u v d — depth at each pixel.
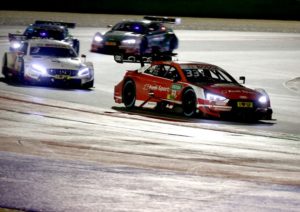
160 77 46.75
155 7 162.88
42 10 146.25
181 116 45.03
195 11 164.88
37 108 43.28
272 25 151.00
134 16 142.88
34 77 56.09
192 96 44.38
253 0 183.25
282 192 21.56
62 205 17.84
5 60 60.56
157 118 43.22
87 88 58.59
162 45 88.31
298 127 44.31
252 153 31.73
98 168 23.45
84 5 157.38
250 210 18.62
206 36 121.06
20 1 154.38
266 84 73.06
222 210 18.38
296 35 137.62
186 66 46.47
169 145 32.22
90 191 19.59
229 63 89.00
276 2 183.50
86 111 43.97
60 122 37.69
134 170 23.61
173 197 19.53
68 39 79.50
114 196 19.14
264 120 46.91
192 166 26.52
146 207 18.09
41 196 18.67
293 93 67.12
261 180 24.31
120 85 48.69
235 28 139.75
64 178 21.19
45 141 30.23
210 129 39.84
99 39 85.75
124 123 39.47
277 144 35.62
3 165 22.67
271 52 107.12
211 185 21.81
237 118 46.09
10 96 48.72
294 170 27.59
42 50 59.34
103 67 75.00
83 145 29.98
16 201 18.03
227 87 45.12
